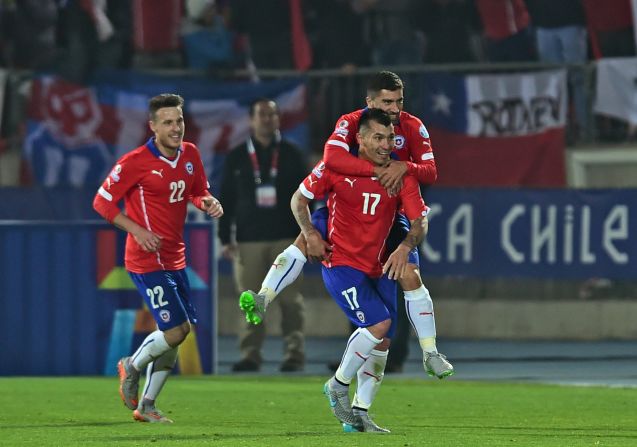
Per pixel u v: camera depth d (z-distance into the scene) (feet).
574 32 175.01
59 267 129.59
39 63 172.04
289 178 135.85
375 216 77.87
